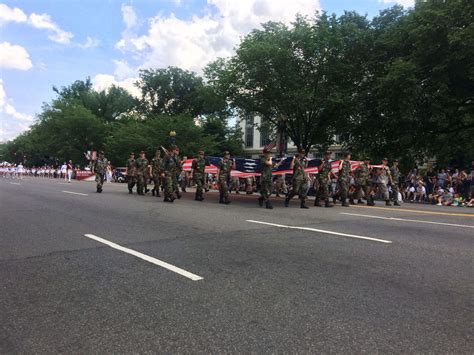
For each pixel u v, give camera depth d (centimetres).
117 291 479
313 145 3494
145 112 6844
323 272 549
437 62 2333
